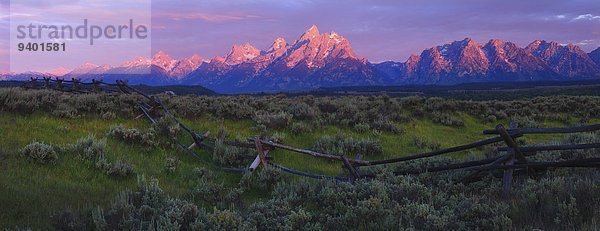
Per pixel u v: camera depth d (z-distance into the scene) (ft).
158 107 49.73
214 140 41.50
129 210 20.21
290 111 55.98
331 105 62.80
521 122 67.51
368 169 33.24
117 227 18.70
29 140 33.47
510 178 24.71
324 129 52.16
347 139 45.32
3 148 29.73
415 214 18.67
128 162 31.73
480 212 18.90
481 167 26.05
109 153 33.01
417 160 35.96
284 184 28.19
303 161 39.29
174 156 35.99
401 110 70.90
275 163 37.04
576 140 40.83
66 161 29.40
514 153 25.84
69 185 25.54
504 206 19.22
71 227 18.45
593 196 18.61
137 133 37.27
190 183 30.83
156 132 40.32
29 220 19.29
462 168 28.60
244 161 36.47
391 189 23.79
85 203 22.56
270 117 49.96
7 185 23.03
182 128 44.42
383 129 55.01
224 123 49.44
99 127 40.91
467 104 77.97
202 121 49.03
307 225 19.19
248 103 62.18
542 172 26.22
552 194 19.94
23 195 22.07
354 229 18.98
